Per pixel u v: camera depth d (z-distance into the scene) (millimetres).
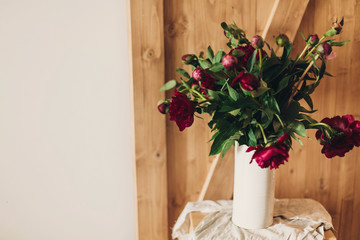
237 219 1122
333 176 1512
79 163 1460
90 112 1426
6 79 1372
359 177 1523
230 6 1355
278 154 868
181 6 1334
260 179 1062
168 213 1475
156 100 1349
